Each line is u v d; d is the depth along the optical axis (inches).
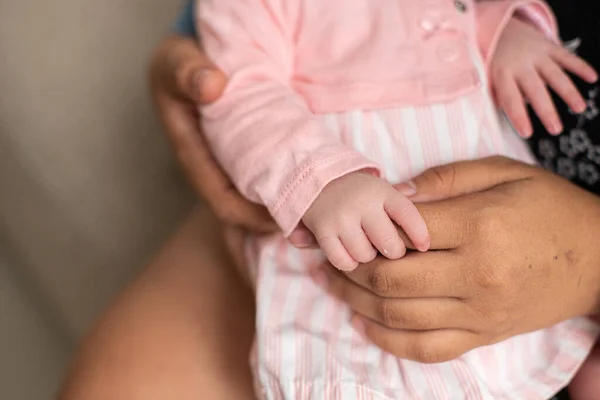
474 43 28.6
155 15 45.9
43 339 52.7
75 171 49.4
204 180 29.6
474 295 22.2
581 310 24.7
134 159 48.7
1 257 52.7
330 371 23.7
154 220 50.0
